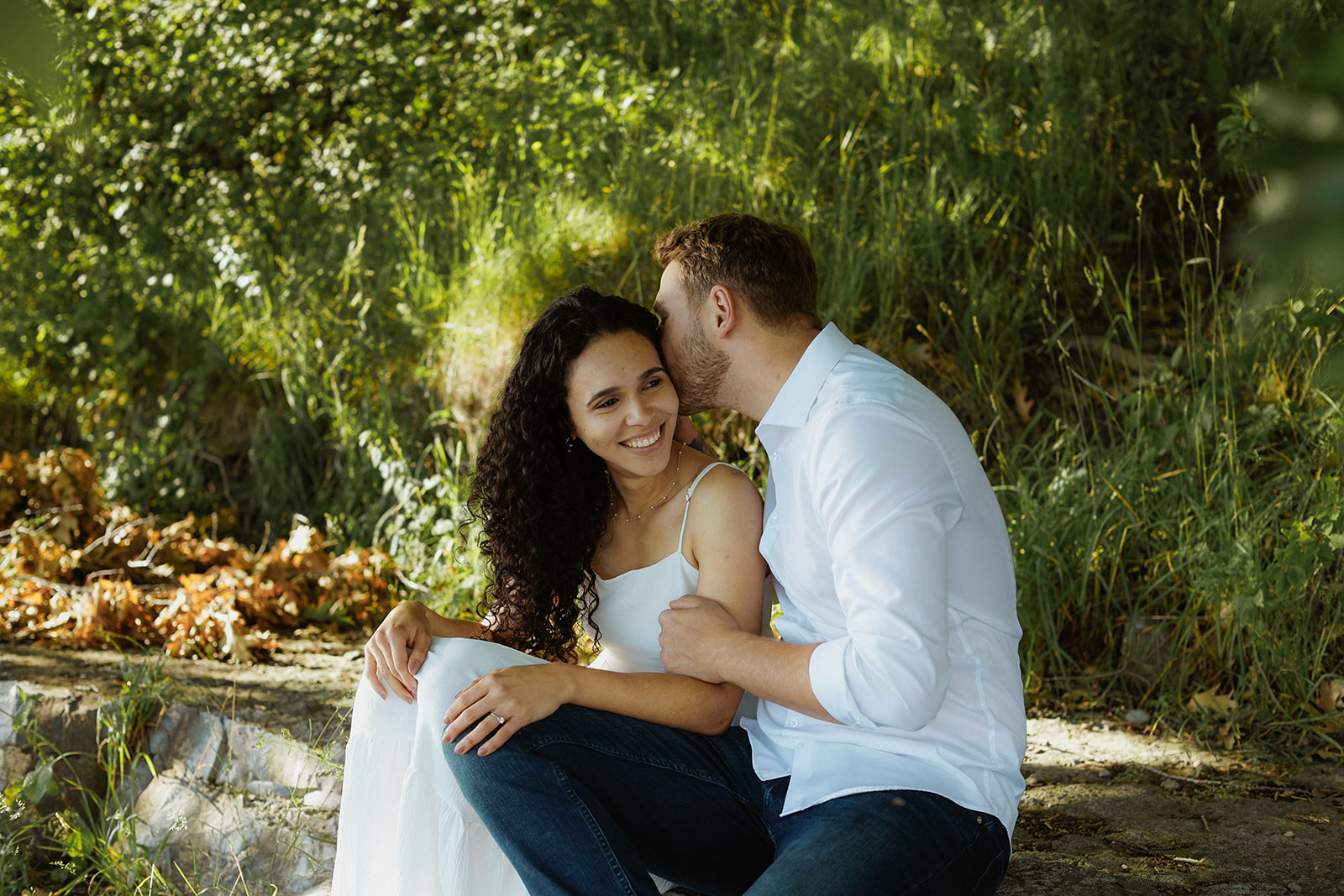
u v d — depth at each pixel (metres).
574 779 1.80
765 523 1.91
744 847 1.93
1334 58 0.69
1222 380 3.81
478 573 4.00
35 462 5.25
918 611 1.58
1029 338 4.44
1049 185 4.64
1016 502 3.69
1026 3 5.43
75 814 2.90
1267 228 0.71
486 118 5.71
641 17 6.18
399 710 2.07
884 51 5.46
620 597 2.17
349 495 4.87
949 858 1.62
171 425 5.46
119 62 6.40
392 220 5.61
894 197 4.57
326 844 2.72
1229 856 2.34
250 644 3.79
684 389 1.99
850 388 1.73
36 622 4.04
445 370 4.85
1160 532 3.50
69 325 5.77
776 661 1.76
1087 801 2.66
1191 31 5.07
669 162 4.98
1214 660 3.25
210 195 6.07
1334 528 3.14
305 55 6.31
